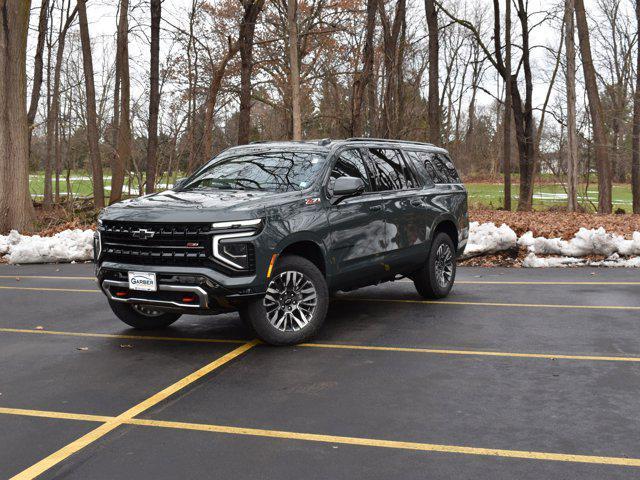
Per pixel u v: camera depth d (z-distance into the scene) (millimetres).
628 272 11250
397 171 8203
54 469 3631
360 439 4016
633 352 6043
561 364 5672
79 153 40500
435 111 24969
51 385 5242
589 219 21859
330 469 3586
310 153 7176
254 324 6219
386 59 28703
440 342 6531
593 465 3596
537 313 7906
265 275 6027
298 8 32594
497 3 32000
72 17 31594
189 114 30156
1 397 4945
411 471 3549
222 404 4715
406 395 4867
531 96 32344
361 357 5996
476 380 5230
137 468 3633
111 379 5398
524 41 32438
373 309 8336
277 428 4223
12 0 17812
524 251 13258
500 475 3482
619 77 43688
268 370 5590
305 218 6461
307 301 6539
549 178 62000
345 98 43031
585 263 12281
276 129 48344
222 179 7121
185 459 3750
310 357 6012
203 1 31328
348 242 6988
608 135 40375
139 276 6105
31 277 11750
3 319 8008
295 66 19203
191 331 7270
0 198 18062
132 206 6414
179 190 7113
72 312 8430
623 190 55562
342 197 6941
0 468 3650
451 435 4066
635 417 4340
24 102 18344
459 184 9508
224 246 5848
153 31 23781
